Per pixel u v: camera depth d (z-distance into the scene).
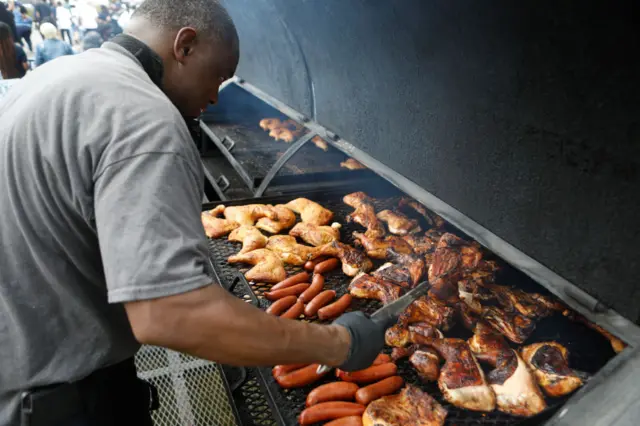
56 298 1.37
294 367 1.94
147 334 1.06
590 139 1.44
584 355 2.09
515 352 2.03
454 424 1.79
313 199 3.72
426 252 2.90
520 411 1.82
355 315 1.55
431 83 2.10
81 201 1.19
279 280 2.62
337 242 2.88
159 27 1.42
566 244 1.65
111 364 1.56
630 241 1.42
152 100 1.20
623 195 1.39
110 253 1.06
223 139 4.70
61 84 1.23
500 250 1.95
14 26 9.23
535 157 1.67
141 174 1.09
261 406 1.89
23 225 1.27
